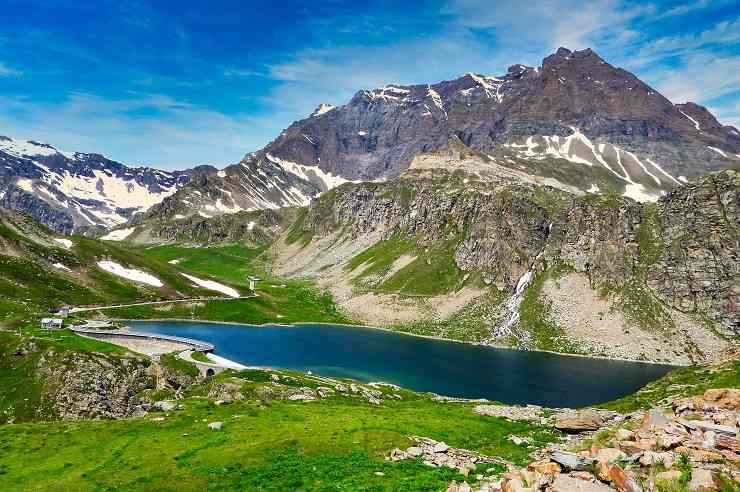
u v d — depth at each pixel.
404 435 60.06
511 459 51.91
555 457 32.72
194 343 173.88
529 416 80.75
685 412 46.06
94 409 114.25
